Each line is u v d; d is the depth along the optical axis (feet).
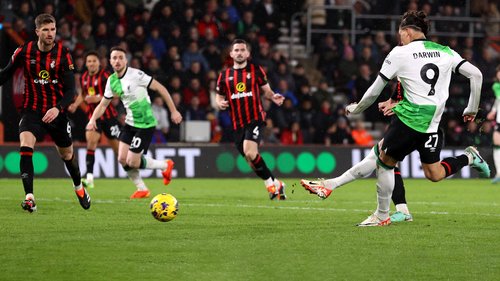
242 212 62.13
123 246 43.32
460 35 153.79
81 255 40.65
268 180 75.97
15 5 128.36
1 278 35.42
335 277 35.88
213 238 46.32
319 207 67.67
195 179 114.73
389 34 150.82
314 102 132.36
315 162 120.57
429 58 48.98
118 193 83.71
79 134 119.55
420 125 49.01
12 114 115.85
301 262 39.06
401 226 52.49
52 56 57.00
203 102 127.75
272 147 119.14
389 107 53.98
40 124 58.44
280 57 135.64
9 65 57.36
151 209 53.06
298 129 128.98
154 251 41.83
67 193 81.10
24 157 58.29
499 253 41.96
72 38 129.90
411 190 96.53
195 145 116.98
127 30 131.75
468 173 125.49
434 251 42.39
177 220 55.47
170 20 133.18
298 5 152.76
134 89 76.54
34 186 92.63
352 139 131.95
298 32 154.51
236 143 78.13
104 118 91.45
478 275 36.50
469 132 134.00
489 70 148.97
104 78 90.53
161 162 81.10
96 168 112.47
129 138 77.61
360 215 60.08
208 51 134.51
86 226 51.47
